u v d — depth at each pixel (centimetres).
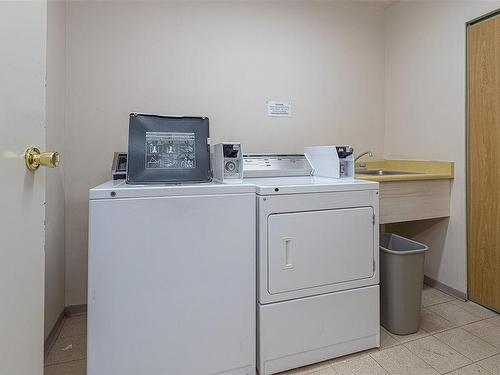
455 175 216
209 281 131
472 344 164
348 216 155
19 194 73
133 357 122
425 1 234
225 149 158
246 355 138
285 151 241
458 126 212
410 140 250
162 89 211
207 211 131
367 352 159
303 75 245
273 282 140
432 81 230
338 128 258
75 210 198
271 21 235
